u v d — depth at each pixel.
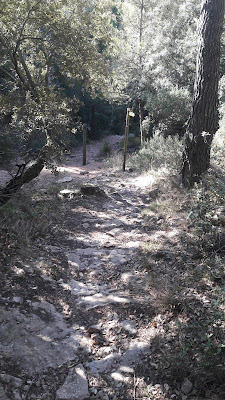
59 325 3.30
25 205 6.43
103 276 4.29
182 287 3.73
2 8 6.06
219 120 9.88
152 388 2.60
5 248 4.57
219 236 4.46
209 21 6.38
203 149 6.82
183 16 15.62
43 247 4.98
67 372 2.76
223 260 4.08
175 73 15.60
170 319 3.29
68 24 7.15
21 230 5.21
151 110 15.12
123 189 8.91
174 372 2.69
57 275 4.23
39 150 7.04
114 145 23.95
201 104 6.68
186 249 4.37
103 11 8.05
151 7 17.97
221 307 3.32
